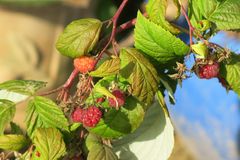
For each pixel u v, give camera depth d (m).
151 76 0.42
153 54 0.43
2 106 0.46
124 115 0.44
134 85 0.41
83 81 0.43
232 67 0.44
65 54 0.43
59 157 0.44
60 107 0.45
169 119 0.44
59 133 0.44
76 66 0.43
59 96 0.45
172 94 0.44
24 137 0.45
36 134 0.43
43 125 0.45
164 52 0.43
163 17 0.43
